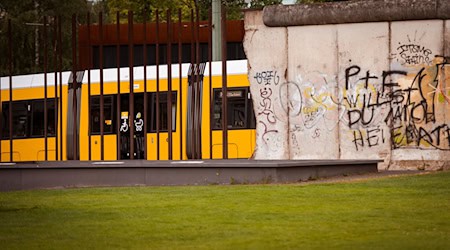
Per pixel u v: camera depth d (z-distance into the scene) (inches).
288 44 1114.7
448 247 526.6
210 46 1179.9
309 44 1106.7
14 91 1622.8
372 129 1091.9
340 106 1102.4
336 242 549.0
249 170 909.2
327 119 1106.7
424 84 1075.9
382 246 530.9
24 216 687.7
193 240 570.6
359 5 1079.6
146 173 932.6
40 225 642.8
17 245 567.8
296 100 1115.9
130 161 1077.8
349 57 1095.0
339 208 694.5
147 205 733.9
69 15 3021.7
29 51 2824.8
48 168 951.0
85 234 600.7
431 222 620.7
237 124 1407.5
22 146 1611.7
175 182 924.0
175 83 1457.9
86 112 1526.8
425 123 1075.9
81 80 1537.9
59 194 842.8
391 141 1086.4
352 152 1099.3
